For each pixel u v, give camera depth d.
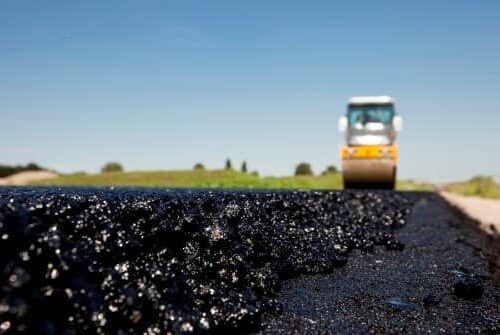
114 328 2.84
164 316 3.10
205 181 27.47
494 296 5.04
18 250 2.72
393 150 18.83
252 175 30.89
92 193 4.12
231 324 3.56
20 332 2.46
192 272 3.85
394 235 8.49
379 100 19.72
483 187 30.23
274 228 5.61
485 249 8.01
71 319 2.69
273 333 3.73
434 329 4.04
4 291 2.53
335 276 5.53
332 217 7.59
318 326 3.95
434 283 5.46
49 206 3.16
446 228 10.24
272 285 4.66
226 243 4.41
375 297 4.84
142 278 3.29
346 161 19.20
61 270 2.79
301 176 31.50
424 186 36.81
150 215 3.81
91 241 3.22
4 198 3.27
